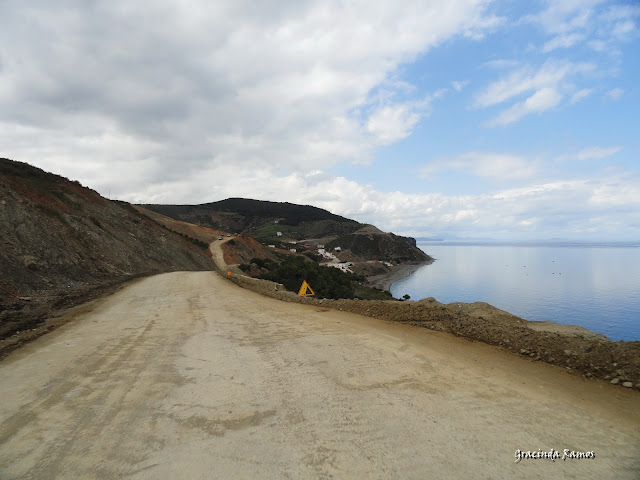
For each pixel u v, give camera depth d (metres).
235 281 20.31
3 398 3.71
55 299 12.11
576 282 92.62
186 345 5.93
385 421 3.02
